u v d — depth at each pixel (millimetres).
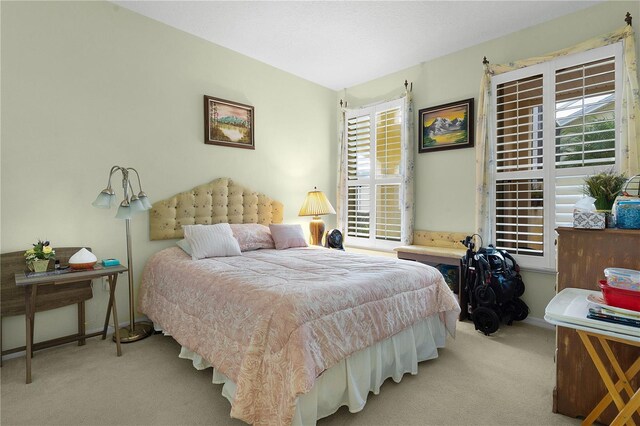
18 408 1757
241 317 1745
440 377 2104
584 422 1564
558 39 2959
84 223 2723
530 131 3109
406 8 2844
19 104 2414
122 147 2918
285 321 1548
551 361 2312
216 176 3584
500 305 2889
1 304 2307
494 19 3000
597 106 2736
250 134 3852
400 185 4133
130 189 2959
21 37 2418
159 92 3137
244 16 3016
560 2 2746
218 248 2939
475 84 3494
